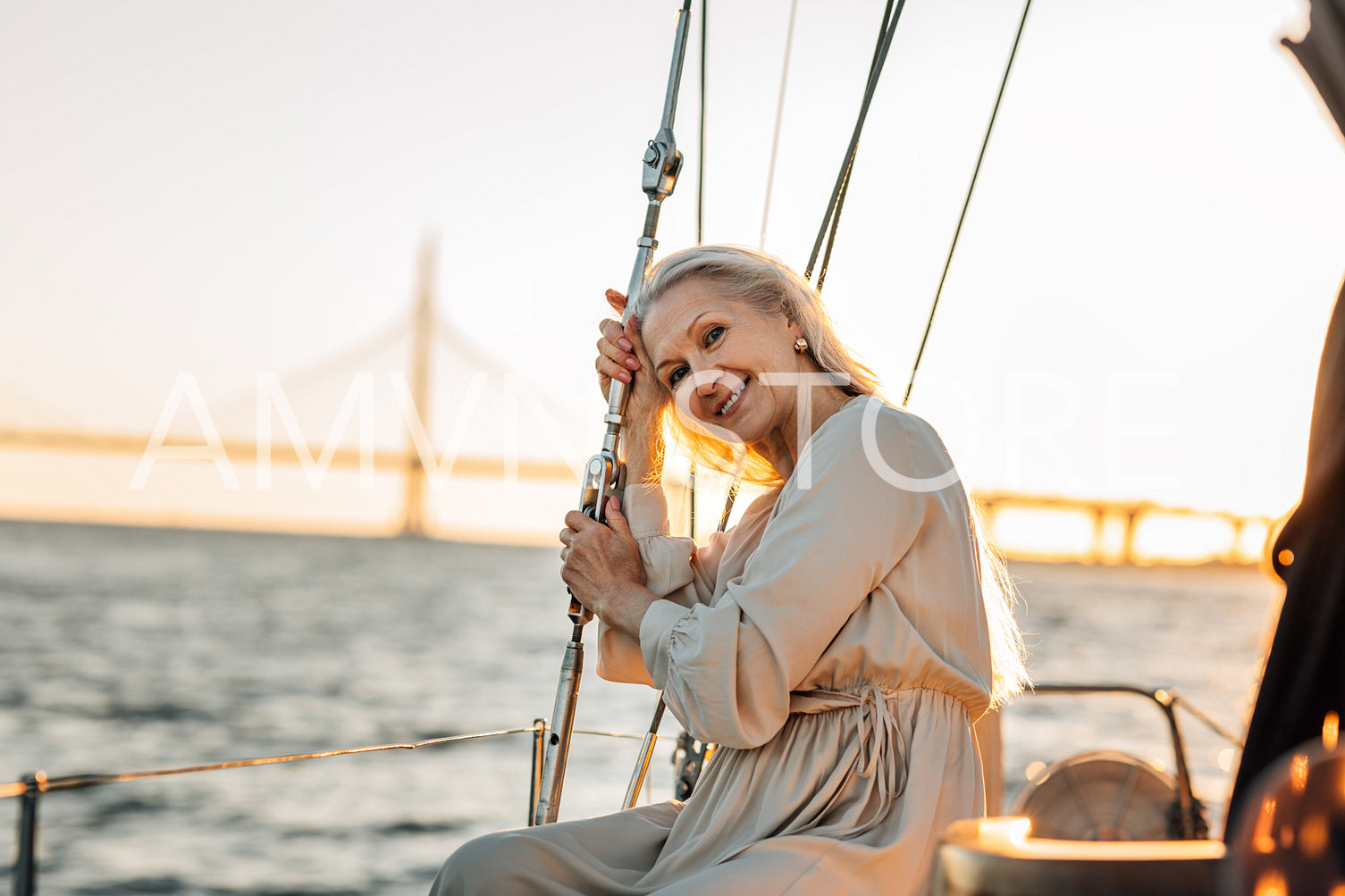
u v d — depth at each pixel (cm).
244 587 4647
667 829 159
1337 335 100
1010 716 1884
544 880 138
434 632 3238
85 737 1720
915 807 133
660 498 167
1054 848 77
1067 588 6606
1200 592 6869
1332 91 98
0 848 1027
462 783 1371
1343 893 67
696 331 158
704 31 209
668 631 145
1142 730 1772
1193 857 73
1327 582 98
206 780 1373
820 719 141
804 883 126
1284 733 99
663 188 176
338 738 1731
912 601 142
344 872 1014
